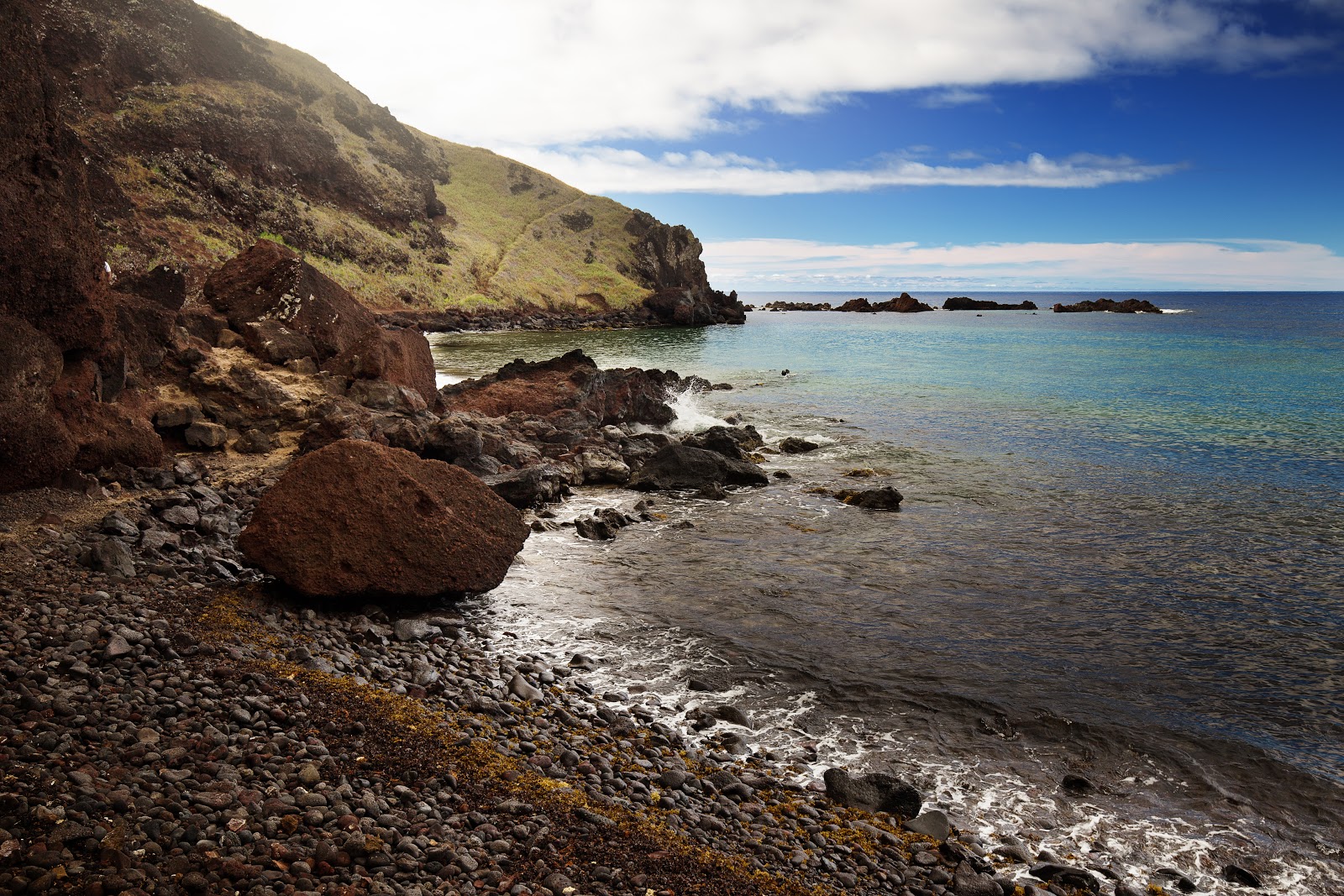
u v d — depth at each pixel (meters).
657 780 7.21
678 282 139.75
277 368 20.84
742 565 13.73
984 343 71.25
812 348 66.19
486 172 149.50
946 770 7.78
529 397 26.22
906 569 13.54
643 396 28.30
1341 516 16.67
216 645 8.47
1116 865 6.43
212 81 99.44
